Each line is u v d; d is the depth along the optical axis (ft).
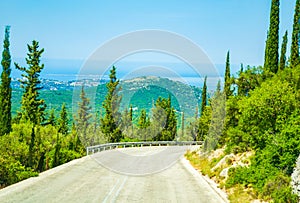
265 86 72.43
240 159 73.41
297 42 114.11
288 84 72.90
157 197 52.70
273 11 113.70
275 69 113.09
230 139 84.07
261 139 67.72
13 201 45.44
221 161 77.30
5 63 136.05
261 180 53.67
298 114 60.90
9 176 60.70
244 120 71.77
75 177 66.69
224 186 61.11
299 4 115.14
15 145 93.66
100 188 57.26
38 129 109.29
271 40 113.29
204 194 56.03
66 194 51.29
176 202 49.93
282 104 66.64
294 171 50.19
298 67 85.15
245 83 97.14
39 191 52.44
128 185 61.11
